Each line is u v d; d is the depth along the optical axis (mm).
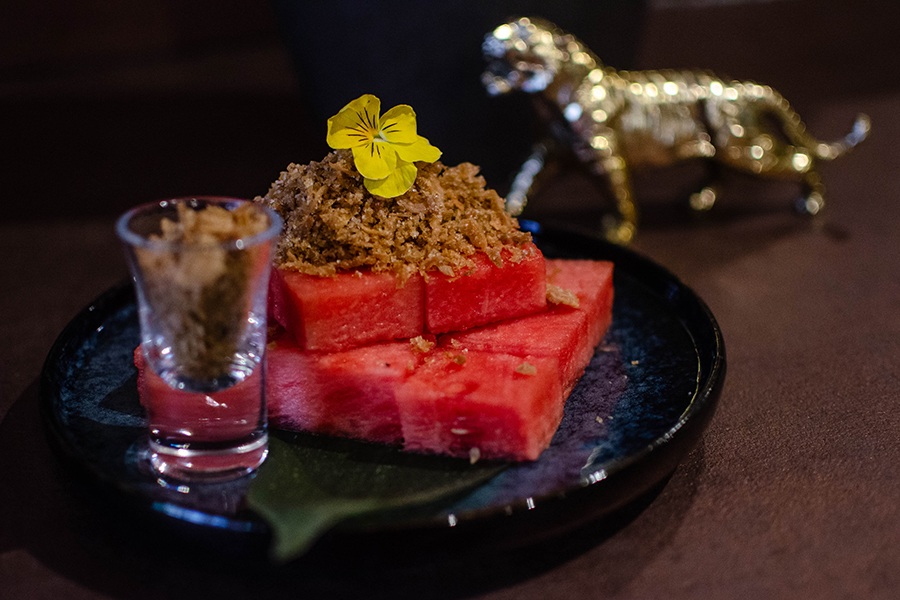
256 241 339
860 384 444
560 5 625
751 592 343
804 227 607
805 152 605
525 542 340
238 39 1051
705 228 606
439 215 399
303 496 347
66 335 415
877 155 745
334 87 639
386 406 374
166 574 349
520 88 545
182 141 778
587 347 418
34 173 710
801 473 390
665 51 917
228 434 359
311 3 603
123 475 357
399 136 401
